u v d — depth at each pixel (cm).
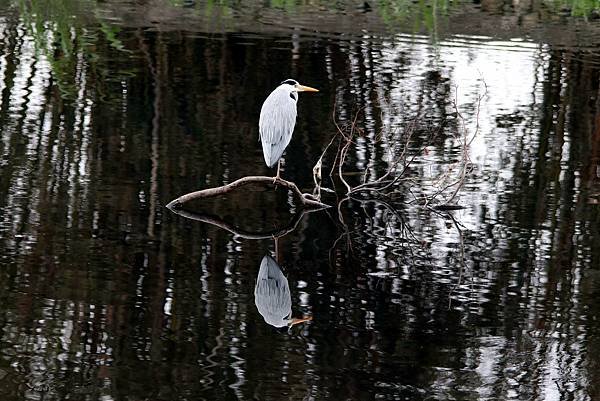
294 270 1089
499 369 867
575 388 835
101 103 1719
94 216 1205
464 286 1065
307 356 873
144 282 1021
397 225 1270
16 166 1369
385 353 889
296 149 1566
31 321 909
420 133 1650
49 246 1101
